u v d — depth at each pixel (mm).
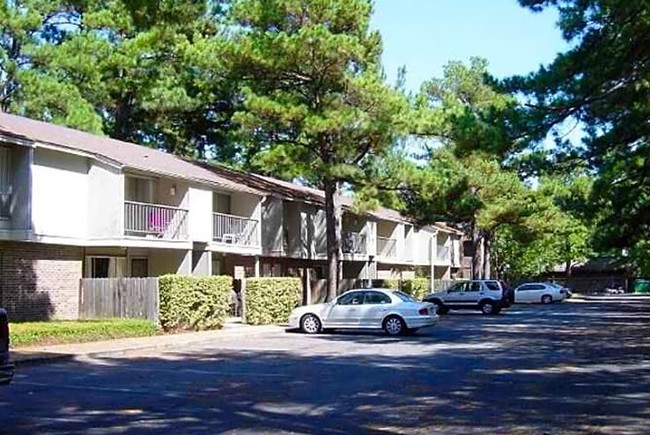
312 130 35438
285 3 36250
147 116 52656
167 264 34562
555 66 17453
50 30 46156
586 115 18859
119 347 22219
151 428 10852
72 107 42750
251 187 39469
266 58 35625
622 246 40312
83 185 30297
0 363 10484
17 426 10977
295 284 35000
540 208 54000
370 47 37000
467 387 14992
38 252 28469
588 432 10664
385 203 40625
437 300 45594
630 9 16031
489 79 18375
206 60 37500
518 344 24625
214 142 57000
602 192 34156
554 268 101500
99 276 31938
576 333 29422
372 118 36531
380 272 60469
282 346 23969
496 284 45219
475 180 49031
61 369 18000
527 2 17062
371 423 11297
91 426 10984
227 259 41094
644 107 19234
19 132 27641
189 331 28406
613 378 16312
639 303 62000
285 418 11656
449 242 75625
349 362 19375
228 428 10867
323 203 47062
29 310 27875
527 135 18188
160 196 34750
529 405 12883
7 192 27297
